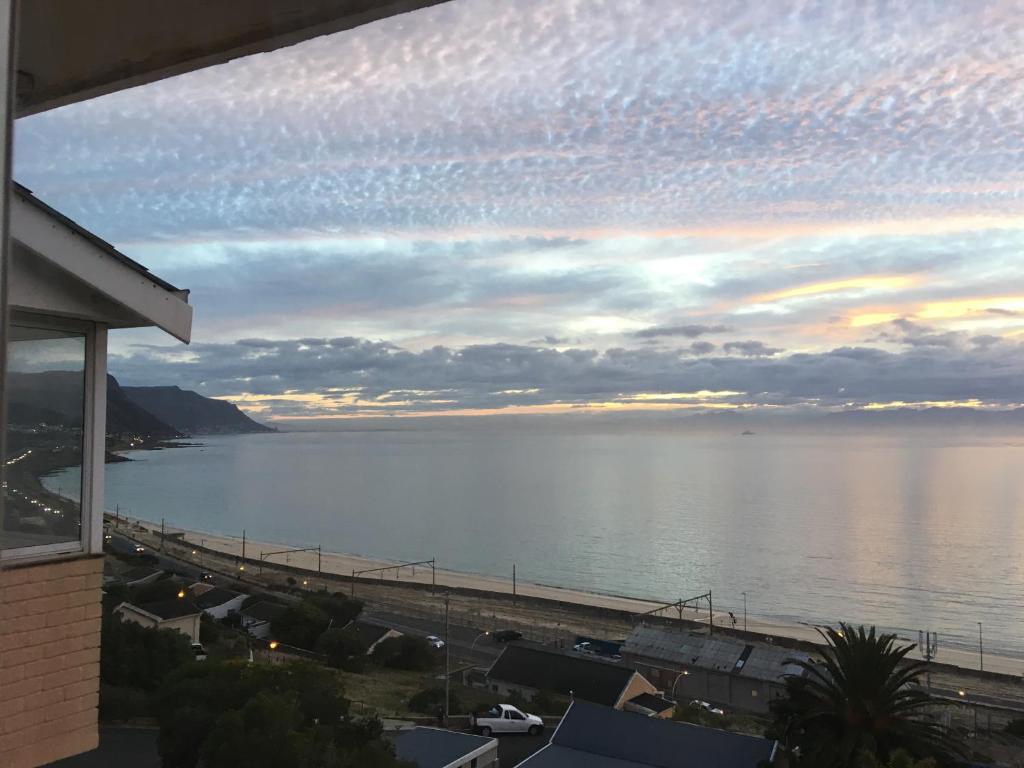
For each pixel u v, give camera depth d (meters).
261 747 13.55
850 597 79.06
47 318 4.26
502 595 70.50
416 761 18.70
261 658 33.28
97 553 4.54
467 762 19.30
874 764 10.82
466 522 138.88
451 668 40.00
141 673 21.22
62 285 4.18
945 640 62.97
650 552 106.38
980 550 106.88
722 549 108.44
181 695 16.67
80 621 4.46
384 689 31.53
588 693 32.72
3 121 1.03
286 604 46.59
